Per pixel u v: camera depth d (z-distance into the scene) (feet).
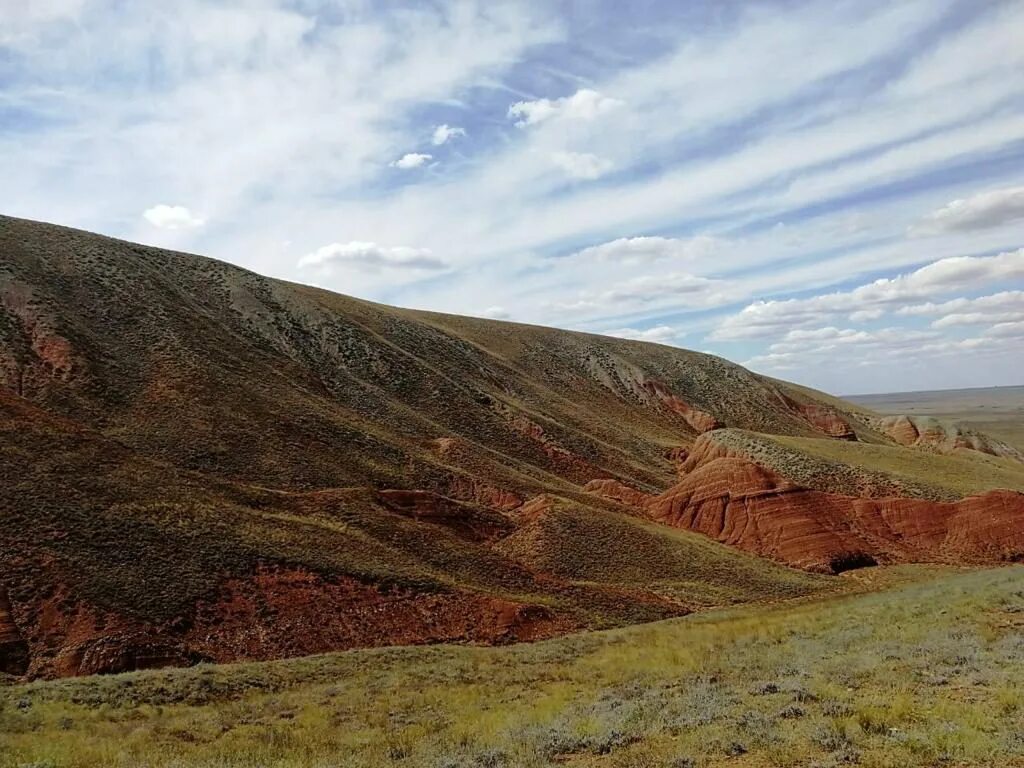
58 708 56.65
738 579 162.30
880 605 84.07
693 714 39.55
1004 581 88.94
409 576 119.14
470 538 164.25
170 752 43.96
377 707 57.00
